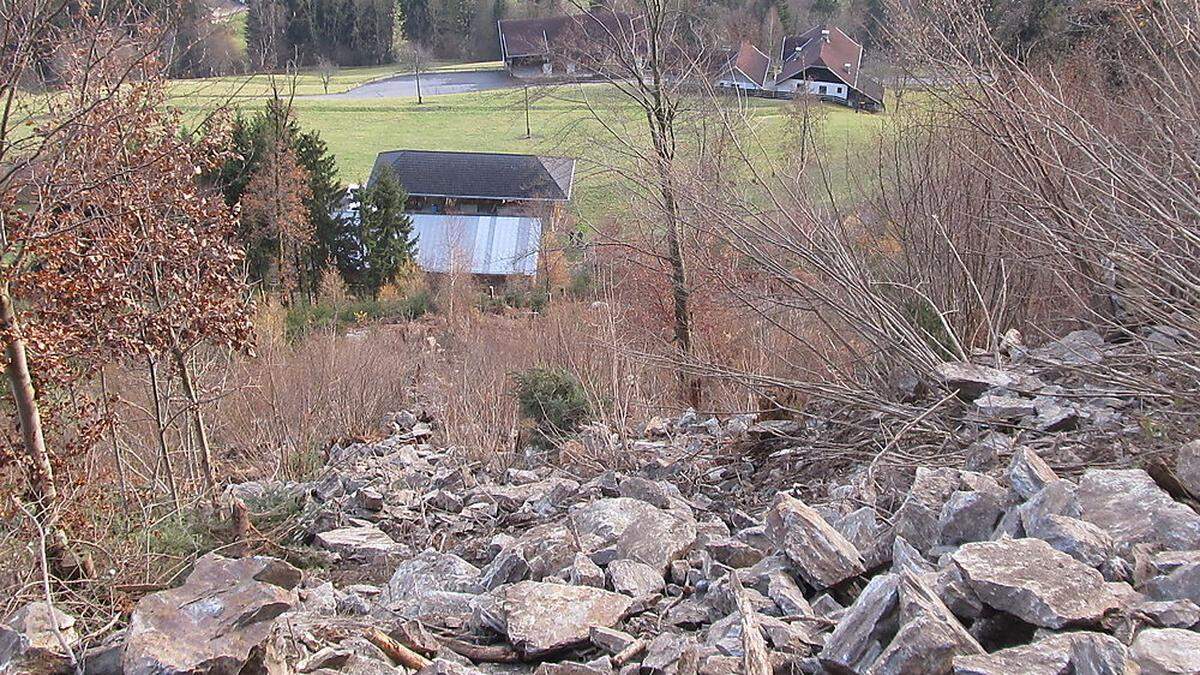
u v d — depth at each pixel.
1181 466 4.34
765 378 7.35
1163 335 6.36
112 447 10.35
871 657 3.23
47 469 7.47
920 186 8.28
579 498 7.89
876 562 4.29
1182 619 3.02
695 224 8.79
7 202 7.38
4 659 3.28
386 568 7.29
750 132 9.28
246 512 8.02
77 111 7.45
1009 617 3.24
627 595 4.58
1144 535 3.67
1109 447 5.11
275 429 12.45
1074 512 3.86
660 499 6.60
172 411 11.01
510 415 11.75
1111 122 8.86
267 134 27.31
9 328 7.34
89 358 8.59
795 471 7.04
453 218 36.19
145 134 8.44
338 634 4.28
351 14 57.31
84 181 7.77
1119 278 6.52
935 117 8.73
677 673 3.49
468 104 48.38
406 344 20.45
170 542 7.68
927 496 4.73
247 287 12.47
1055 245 6.41
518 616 4.32
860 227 8.75
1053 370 6.40
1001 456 5.30
